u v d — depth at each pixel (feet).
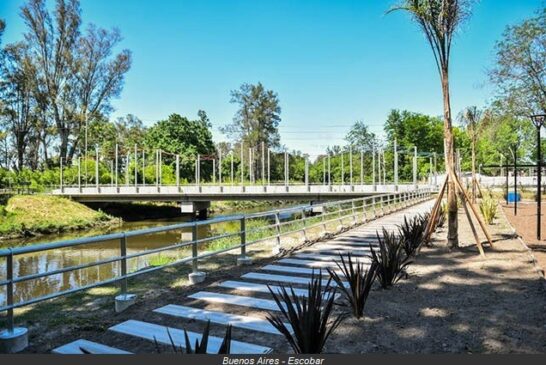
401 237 29.12
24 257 63.62
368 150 277.23
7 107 201.57
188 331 16.11
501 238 38.37
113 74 214.07
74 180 199.11
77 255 65.72
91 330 16.38
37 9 193.88
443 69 32.55
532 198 108.78
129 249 74.69
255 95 279.69
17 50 193.98
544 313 17.69
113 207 157.17
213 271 26.71
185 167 250.37
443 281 23.21
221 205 191.21
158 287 22.93
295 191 146.61
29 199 130.41
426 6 31.89
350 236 41.78
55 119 207.62
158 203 176.65
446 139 32.81
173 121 259.19
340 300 19.74
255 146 278.67
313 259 30.01
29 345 14.96
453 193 32.60
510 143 146.72
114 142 240.32
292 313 13.38
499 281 23.02
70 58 202.18
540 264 26.89
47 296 15.85
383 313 17.93
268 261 29.63
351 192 138.10
